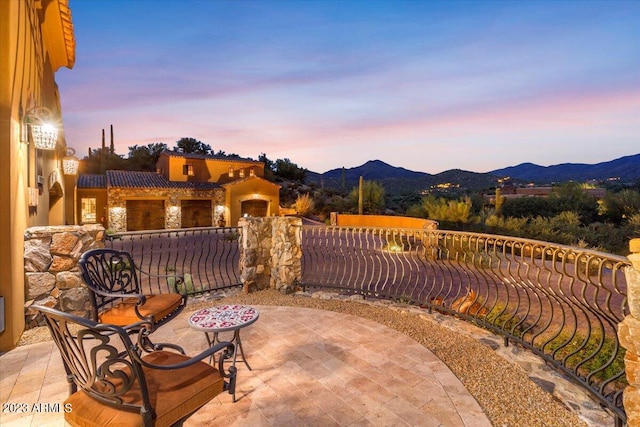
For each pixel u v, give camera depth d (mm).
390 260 10391
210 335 3396
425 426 2018
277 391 2381
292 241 5297
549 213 17000
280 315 4035
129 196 18297
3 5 2924
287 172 36812
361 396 2330
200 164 22719
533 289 3072
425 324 3830
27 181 3820
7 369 2648
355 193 23359
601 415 2146
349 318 3934
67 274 3688
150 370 1578
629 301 1591
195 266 9562
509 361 2922
